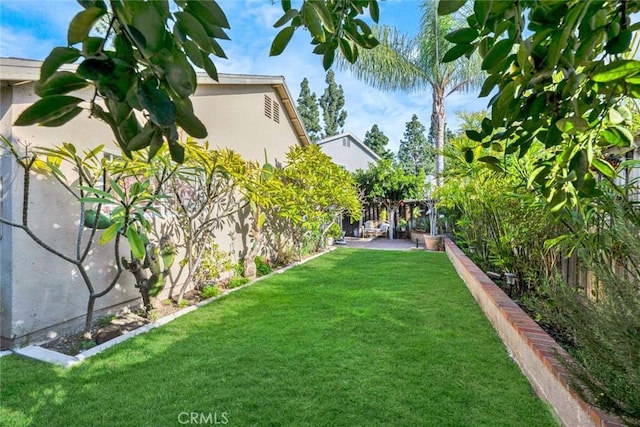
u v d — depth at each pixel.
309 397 2.52
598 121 1.15
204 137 0.81
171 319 4.30
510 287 4.64
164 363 3.06
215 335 3.73
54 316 3.78
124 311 4.62
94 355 3.23
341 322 4.11
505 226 4.73
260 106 8.66
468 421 2.24
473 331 3.77
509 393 2.55
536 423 2.21
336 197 9.83
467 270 5.76
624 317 1.61
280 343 3.49
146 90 0.71
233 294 5.52
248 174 5.67
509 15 0.92
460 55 1.21
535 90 1.06
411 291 5.55
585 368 1.94
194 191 6.04
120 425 2.22
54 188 3.78
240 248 7.56
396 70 12.91
